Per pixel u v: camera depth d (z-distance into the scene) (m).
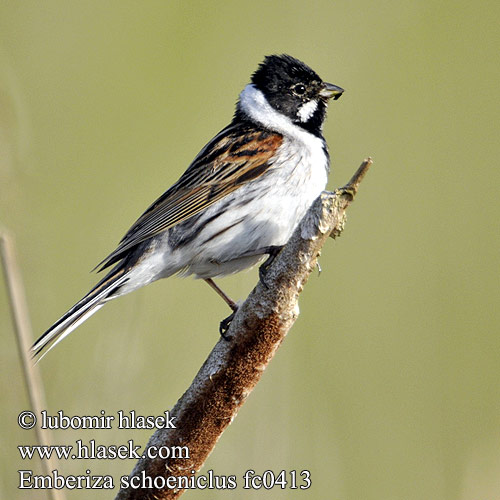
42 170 13.55
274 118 9.78
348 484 11.62
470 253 13.37
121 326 9.34
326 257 13.37
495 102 14.84
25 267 10.37
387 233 13.73
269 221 9.16
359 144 14.44
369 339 12.70
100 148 13.90
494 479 11.61
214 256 9.09
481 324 12.75
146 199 13.45
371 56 15.12
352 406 12.11
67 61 14.41
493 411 12.27
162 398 9.71
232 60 14.79
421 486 11.59
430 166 14.32
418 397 12.34
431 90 15.03
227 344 6.50
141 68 14.57
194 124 14.27
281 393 10.65
